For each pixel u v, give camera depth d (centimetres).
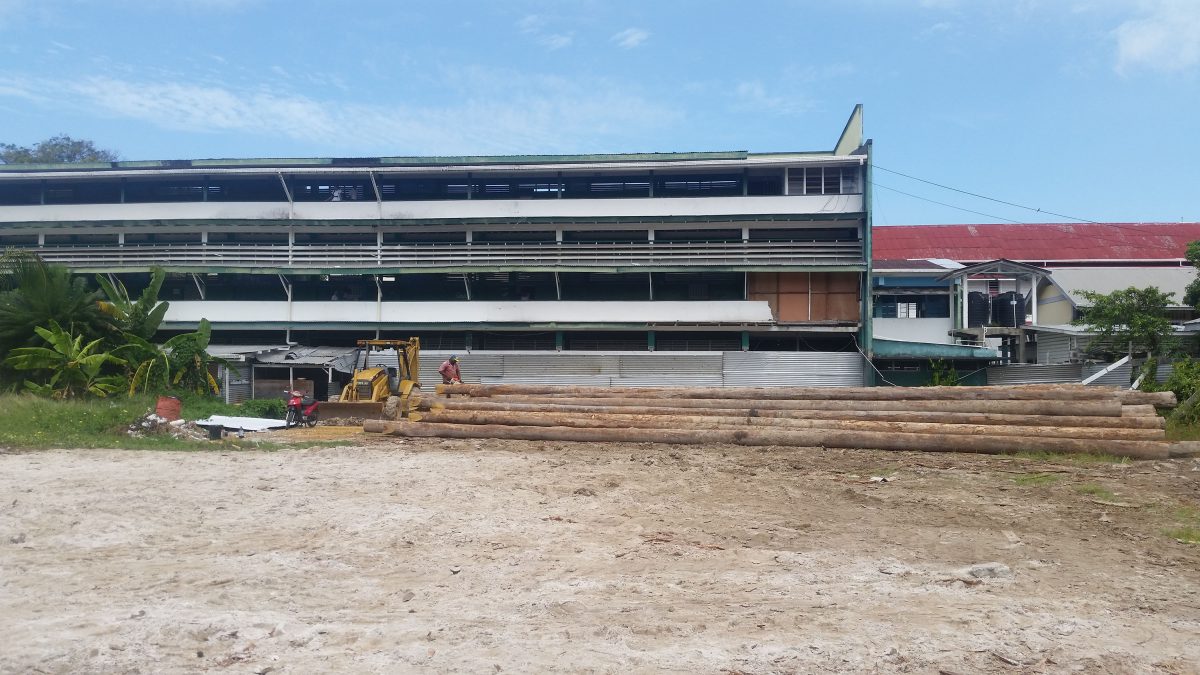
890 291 3653
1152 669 533
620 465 1386
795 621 611
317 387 3288
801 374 3394
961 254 4259
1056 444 1458
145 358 2689
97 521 912
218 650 541
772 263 3488
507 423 1773
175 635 561
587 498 1094
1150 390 2192
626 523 948
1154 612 649
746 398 1823
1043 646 566
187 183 3806
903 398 1727
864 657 541
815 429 1591
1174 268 3838
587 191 3741
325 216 3659
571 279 3722
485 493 1117
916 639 574
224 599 653
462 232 3728
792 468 1353
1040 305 3759
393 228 3691
